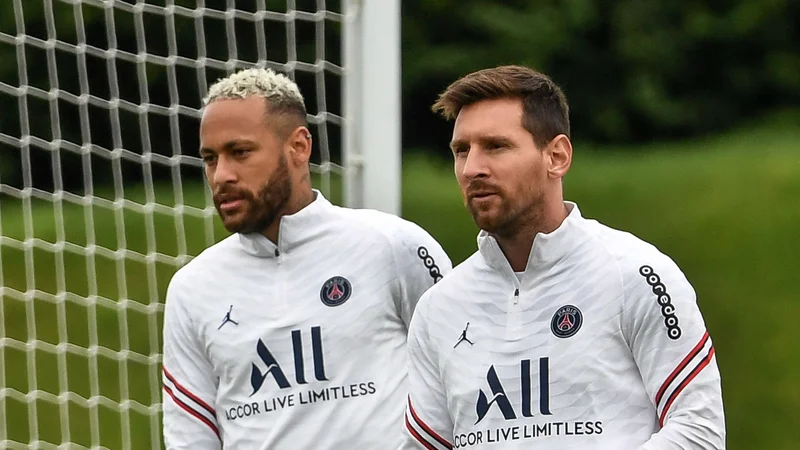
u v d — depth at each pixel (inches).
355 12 597.0
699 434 396.5
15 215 1172.5
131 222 1173.7
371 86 594.9
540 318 416.5
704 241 1483.8
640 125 2127.2
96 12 1212.5
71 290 1095.0
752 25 2144.4
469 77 420.5
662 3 2165.4
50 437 1009.5
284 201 484.1
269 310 485.7
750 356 1291.8
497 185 407.2
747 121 2145.7
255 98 473.7
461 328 429.4
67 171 1222.3
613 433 405.1
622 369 409.1
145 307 705.0
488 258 425.4
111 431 1006.4
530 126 410.9
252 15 643.5
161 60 663.1
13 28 1184.8
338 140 1181.7
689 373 401.4
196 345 495.2
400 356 483.2
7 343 725.3
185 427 490.3
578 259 416.8
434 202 1545.3
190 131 1125.7
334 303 482.6
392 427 472.1
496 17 2111.2
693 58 2155.5
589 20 2129.7
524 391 414.3
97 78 1229.1
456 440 430.6
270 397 477.4
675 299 405.1
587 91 2123.5
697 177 1617.9
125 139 1219.9
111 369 1061.8
